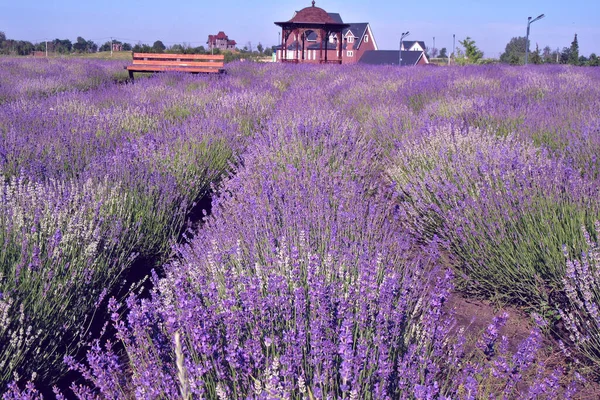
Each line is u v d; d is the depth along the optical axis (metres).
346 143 6.61
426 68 20.12
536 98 10.21
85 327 3.54
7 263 3.33
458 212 4.40
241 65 21.92
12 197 4.09
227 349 2.33
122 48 76.81
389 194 5.77
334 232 3.78
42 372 2.99
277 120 7.60
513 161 4.93
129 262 4.11
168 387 2.29
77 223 3.77
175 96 10.88
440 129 6.60
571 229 3.81
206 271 3.53
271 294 2.75
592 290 3.38
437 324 2.96
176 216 5.12
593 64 37.56
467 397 2.21
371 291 2.85
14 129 6.50
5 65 18.86
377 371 2.30
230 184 5.54
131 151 5.99
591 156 5.57
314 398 2.20
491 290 4.09
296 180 5.09
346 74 18.05
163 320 2.76
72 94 10.45
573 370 3.12
